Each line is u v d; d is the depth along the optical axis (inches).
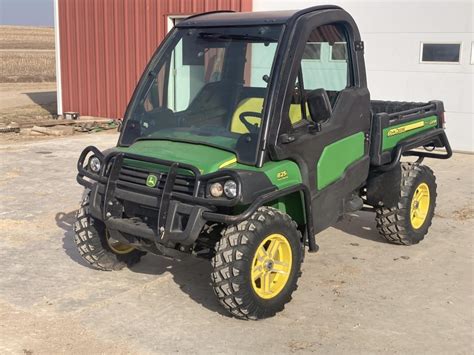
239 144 176.6
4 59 1496.1
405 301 196.2
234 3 531.2
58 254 234.2
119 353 160.6
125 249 216.4
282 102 177.5
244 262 168.6
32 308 186.9
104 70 616.4
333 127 199.9
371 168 234.7
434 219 287.9
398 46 461.4
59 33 640.4
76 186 341.7
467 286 209.3
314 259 233.8
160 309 187.6
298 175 185.2
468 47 436.8
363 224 279.6
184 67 199.6
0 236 253.9
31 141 498.9
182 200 170.6
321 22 192.4
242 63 186.7
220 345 165.8
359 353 162.9
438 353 163.9
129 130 199.9
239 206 170.7
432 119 264.2
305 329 175.8
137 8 584.7
